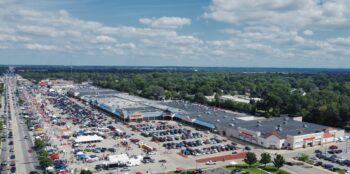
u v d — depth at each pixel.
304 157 157.25
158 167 146.00
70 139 191.62
